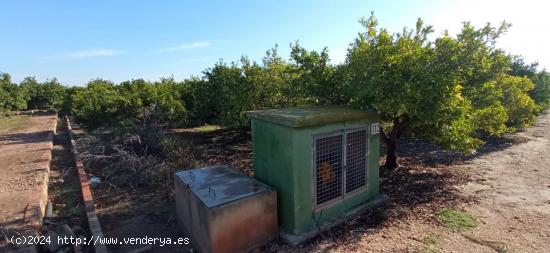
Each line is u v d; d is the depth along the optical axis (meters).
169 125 11.98
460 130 5.86
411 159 8.30
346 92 5.90
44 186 6.42
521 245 3.89
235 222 3.69
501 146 10.02
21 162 8.37
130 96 10.93
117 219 5.09
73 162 8.70
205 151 9.82
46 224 4.84
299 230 4.12
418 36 5.96
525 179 6.60
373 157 5.17
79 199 6.02
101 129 10.61
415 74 5.14
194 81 15.57
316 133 4.17
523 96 11.19
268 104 10.57
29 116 23.00
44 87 30.39
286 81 9.84
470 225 4.46
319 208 4.35
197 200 3.80
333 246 3.96
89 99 11.74
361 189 4.98
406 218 4.73
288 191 4.09
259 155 4.64
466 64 5.34
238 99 10.93
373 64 5.47
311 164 4.16
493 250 3.79
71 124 17.47
